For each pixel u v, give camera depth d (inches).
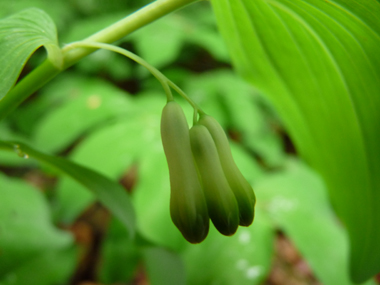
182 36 7.4
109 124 5.6
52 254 4.0
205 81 7.3
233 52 3.0
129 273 4.3
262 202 4.7
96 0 9.4
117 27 2.1
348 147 2.9
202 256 4.1
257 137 7.3
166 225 4.3
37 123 7.5
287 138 9.5
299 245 4.3
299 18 2.4
